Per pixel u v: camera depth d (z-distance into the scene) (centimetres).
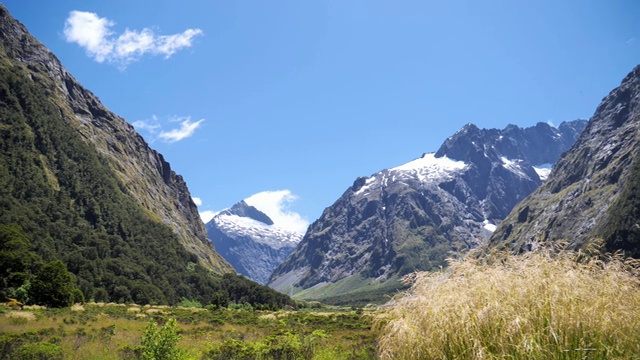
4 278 9406
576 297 787
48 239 15175
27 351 2666
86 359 2675
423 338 841
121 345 2962
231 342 2408
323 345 2503
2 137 19700
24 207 16438
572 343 746
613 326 752
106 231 19988
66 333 4016
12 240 11081
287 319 7531
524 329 771
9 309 6569
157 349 1775
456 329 820
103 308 8719
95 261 15612
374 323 970
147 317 7281
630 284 828
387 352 886
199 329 5122
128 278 16012
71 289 9694
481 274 884
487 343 786
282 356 2267
